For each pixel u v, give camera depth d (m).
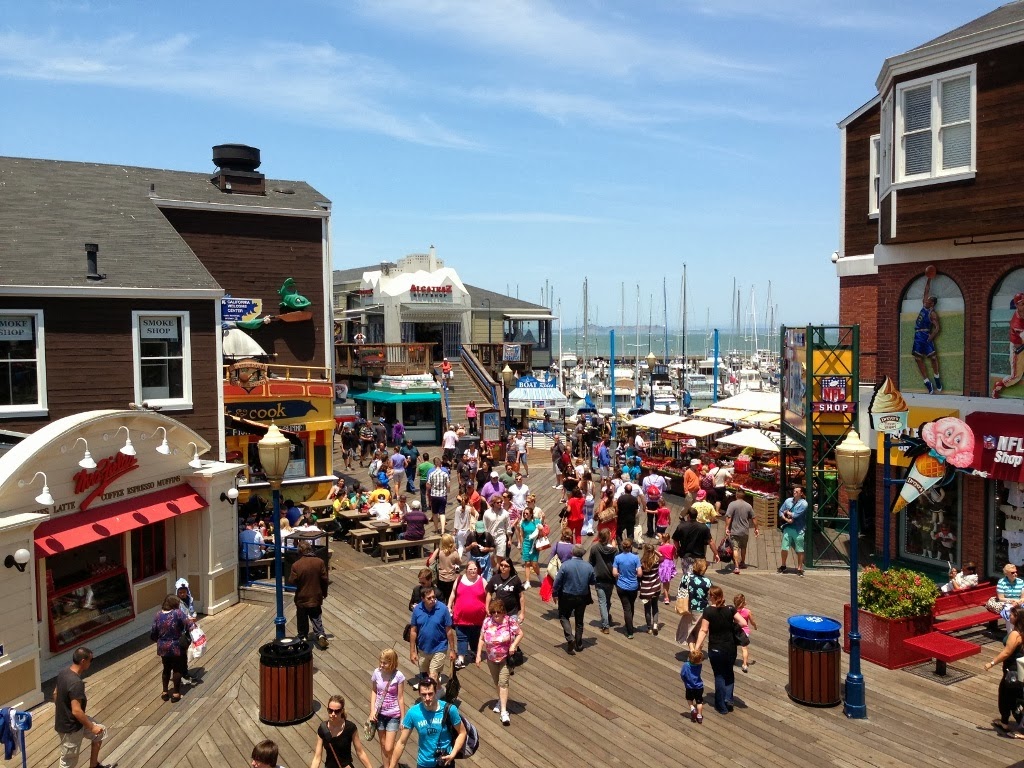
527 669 12.84
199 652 12.72
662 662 13.13
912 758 9.99
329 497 22.59
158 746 10.47
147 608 15.15
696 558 15.65
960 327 17.17
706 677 12.55
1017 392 16.17
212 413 19.25
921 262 17.77
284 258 28.47
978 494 16.89
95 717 11.34
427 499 24.58
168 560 15.84
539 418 48.00
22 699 11.48
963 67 15.84
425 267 49.75
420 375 38.53
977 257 16.72
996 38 15.28
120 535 14.72
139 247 19.34
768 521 22.64
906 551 18.61
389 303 45.59
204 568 15.73
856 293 22.94
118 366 17.89
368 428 33.50
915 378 18.08
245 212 27.59
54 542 12.36
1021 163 15.12
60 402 17.20
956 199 16.08
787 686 12.14
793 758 10.02
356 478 29.70
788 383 21.80
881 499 19.05
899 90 16.94
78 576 13.89
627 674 12.64
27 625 11.58
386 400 37.88
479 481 24.06
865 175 22.53
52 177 21.50
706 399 82.25
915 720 11.03
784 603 15.97
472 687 12.19
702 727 10.86
